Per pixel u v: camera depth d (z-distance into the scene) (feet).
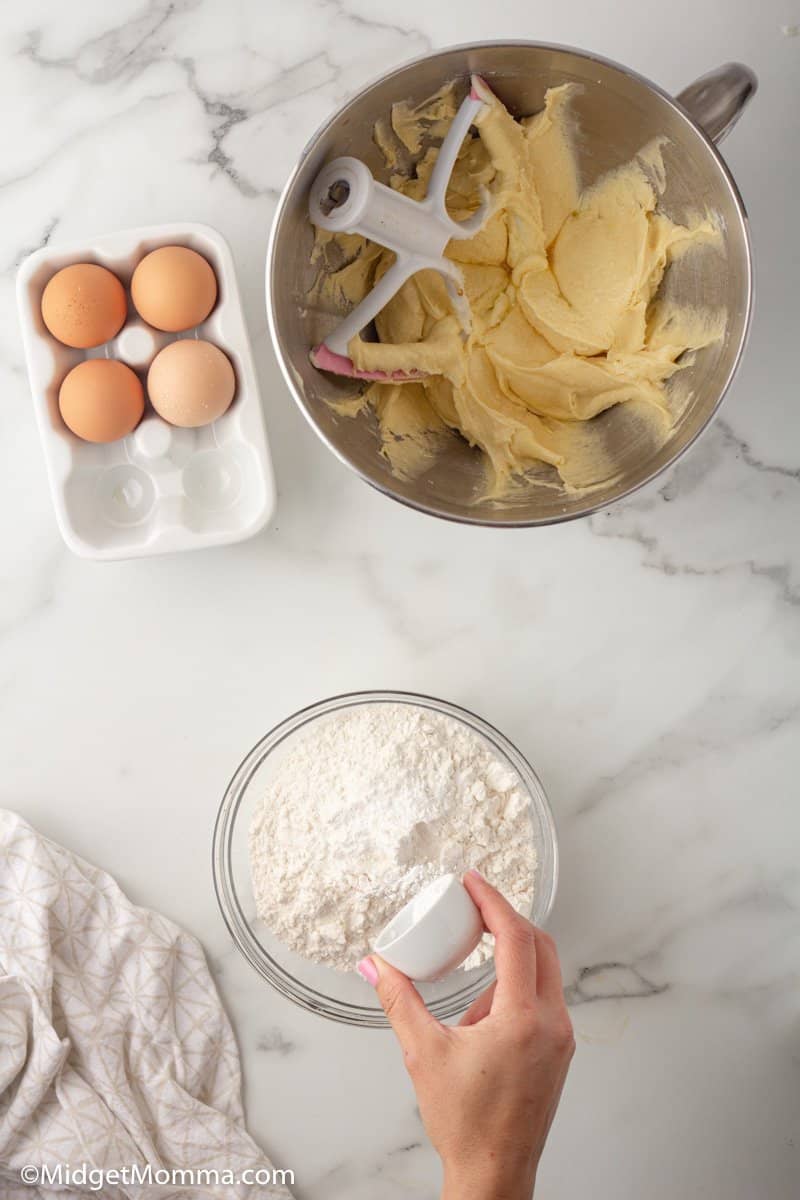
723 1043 3.88
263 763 3.79
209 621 3.78
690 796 3.87
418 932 2.94
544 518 3.08
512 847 3.60
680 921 3.88
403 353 3.34
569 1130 3.87
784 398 3.75
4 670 3.77
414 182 3.37
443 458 3.50
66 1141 3.52
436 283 3.38
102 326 3.40
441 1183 3.81
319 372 3.29
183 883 3.81
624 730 3.86
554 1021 2.79
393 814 3.45
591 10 3.59
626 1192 3.87
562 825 3.86
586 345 3.37
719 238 3.06
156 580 3.76
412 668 3.83
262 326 3.70
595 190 3.37
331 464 3.76
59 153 3.63
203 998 3.75
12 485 3.72
